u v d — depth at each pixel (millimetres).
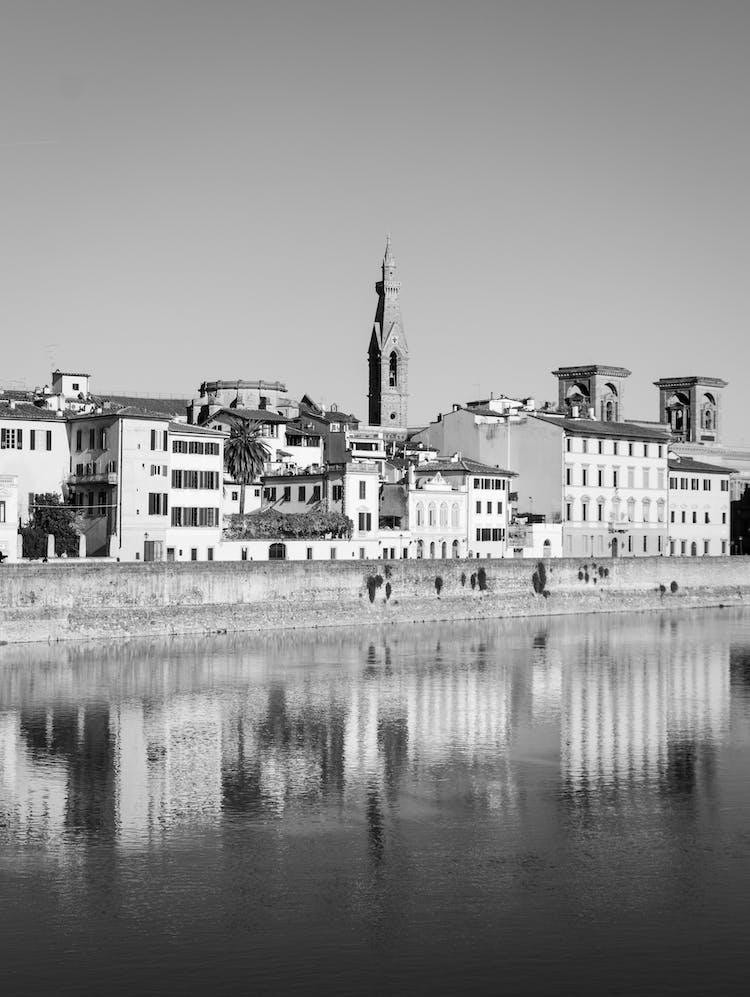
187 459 158500
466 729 90562
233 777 75500
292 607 149375
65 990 47281
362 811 68562
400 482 186625
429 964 49406
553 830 65312
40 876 58188
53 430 157375
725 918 53812
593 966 49375
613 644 143500
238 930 52312
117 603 134875
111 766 77812
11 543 137875
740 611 193250
